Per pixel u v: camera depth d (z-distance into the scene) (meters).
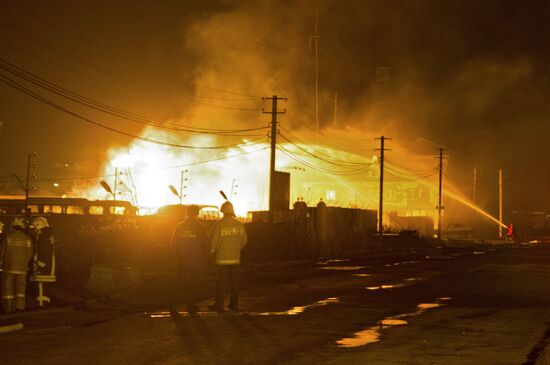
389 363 8.03
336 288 17.86
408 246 49.97
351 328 10.80
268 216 37.75
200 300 15.12
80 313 13.05
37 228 13.81
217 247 13.16
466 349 8.95
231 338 9.89
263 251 30.12
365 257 36.19
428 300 14.93
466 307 13.64
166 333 10.40
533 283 19.28
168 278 20.39
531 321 11.63
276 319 11.88
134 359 8.40
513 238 75.06
